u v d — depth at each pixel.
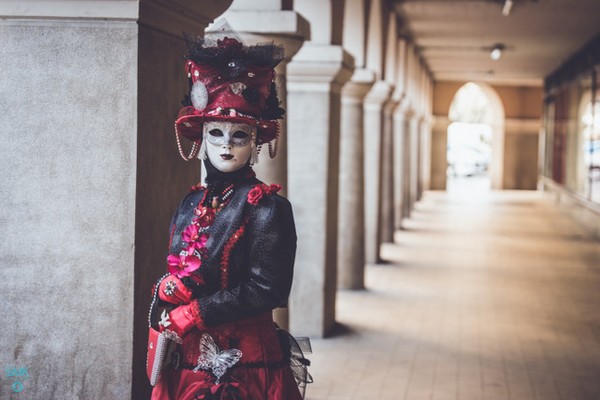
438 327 9.91
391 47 17.02
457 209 27.25
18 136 4.46
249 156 3.68
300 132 9.27
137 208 4.48
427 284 12.89
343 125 12.02
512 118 38.81
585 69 23.97
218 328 3.62
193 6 4.84
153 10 4.48
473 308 11.09
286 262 3.62
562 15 18.22
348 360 8.30
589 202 22.09
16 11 4.36
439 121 37.81
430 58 28.33
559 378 7.85
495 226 22.05
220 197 3.67
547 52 25.78
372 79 11.66
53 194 4.48
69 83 4.44
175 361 3.69
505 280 13.45
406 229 20.73
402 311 10.79
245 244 3.61
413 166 26.30
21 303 4.52
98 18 4.36
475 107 43.72
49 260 4.50
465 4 16.86
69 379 4.53
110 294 4.49
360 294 11.96
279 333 3.80
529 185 39.00
